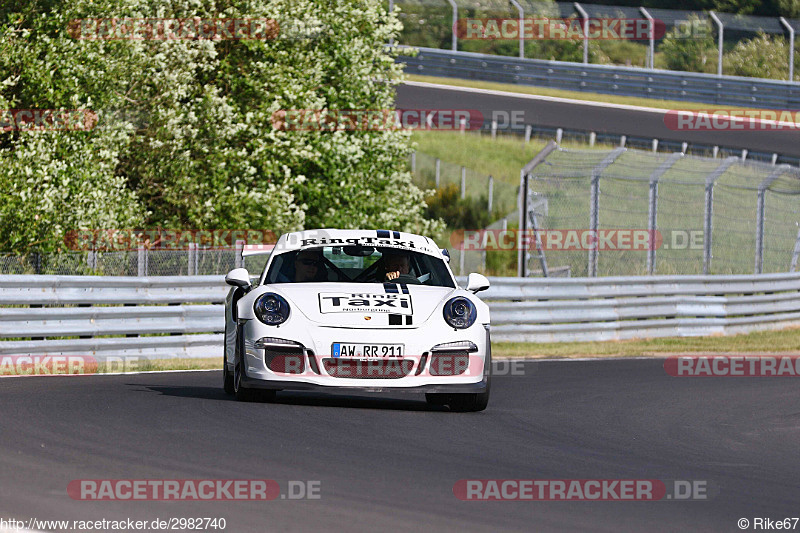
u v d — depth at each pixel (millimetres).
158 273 58594
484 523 15273
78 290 43250
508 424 26266
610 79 139375
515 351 55531
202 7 67688
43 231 53375
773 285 72250
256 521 14891
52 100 57031
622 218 96375
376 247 30234
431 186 113062
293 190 75312
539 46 156625
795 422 29766
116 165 63562
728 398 35438
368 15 80062
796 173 79750
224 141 67062
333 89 76750
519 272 68125
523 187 68125
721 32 145250
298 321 26688
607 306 62281
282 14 71750
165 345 45719
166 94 62812
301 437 22406
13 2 58969
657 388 38188
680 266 88125
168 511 15344
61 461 18703
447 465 19906
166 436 21859
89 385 32625
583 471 19984
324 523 14852
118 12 60031
